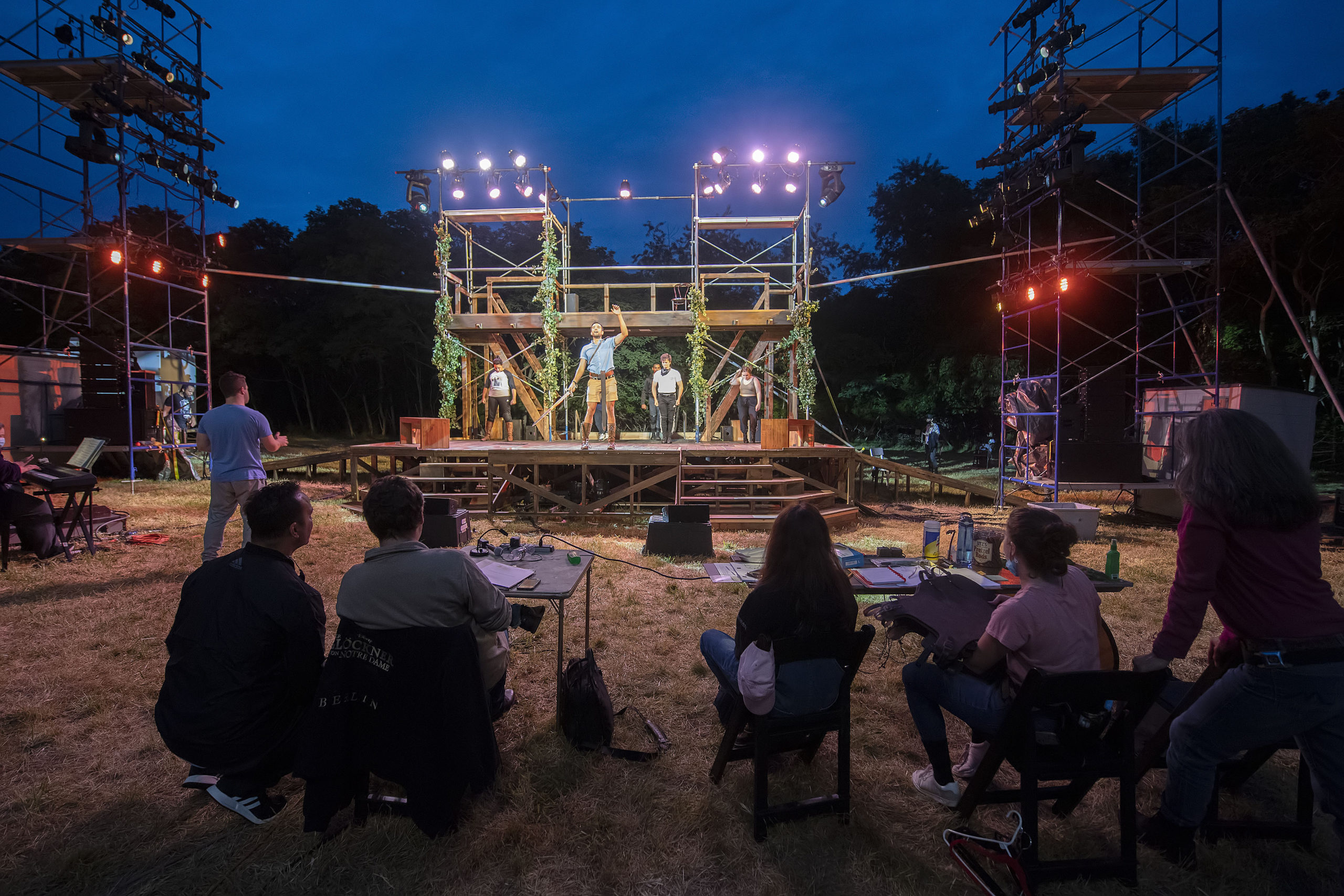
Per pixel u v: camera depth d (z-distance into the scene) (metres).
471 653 2.51
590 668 3.26
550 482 10.94
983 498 12.46
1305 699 1.97
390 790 2.87
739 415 13.76
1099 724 2.23
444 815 2.46
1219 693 2.17
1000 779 3.02
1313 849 2.55
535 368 15.64
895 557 4.04
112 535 7.75
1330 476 16.52
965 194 28.73
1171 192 18.48
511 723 3.48
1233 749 2.19
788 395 15.92
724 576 3.76
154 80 11.65
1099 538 8.80
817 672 2.60
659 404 13.88
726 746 2.86
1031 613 2.42
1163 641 2.16
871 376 26.88
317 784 2.42
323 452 13.29
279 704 2.70
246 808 2.63
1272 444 2.04
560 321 14.45
